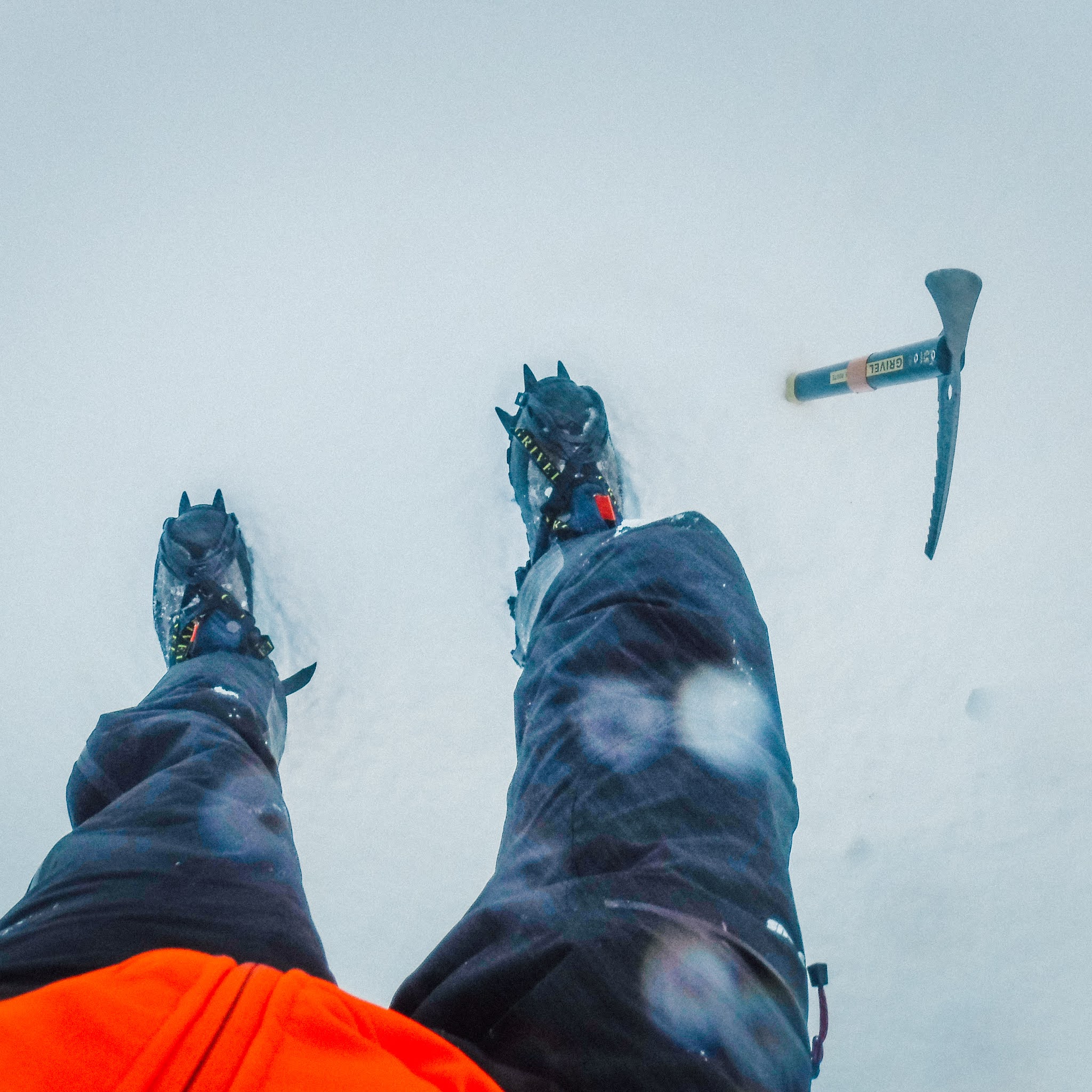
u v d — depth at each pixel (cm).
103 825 78
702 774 77
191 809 81
